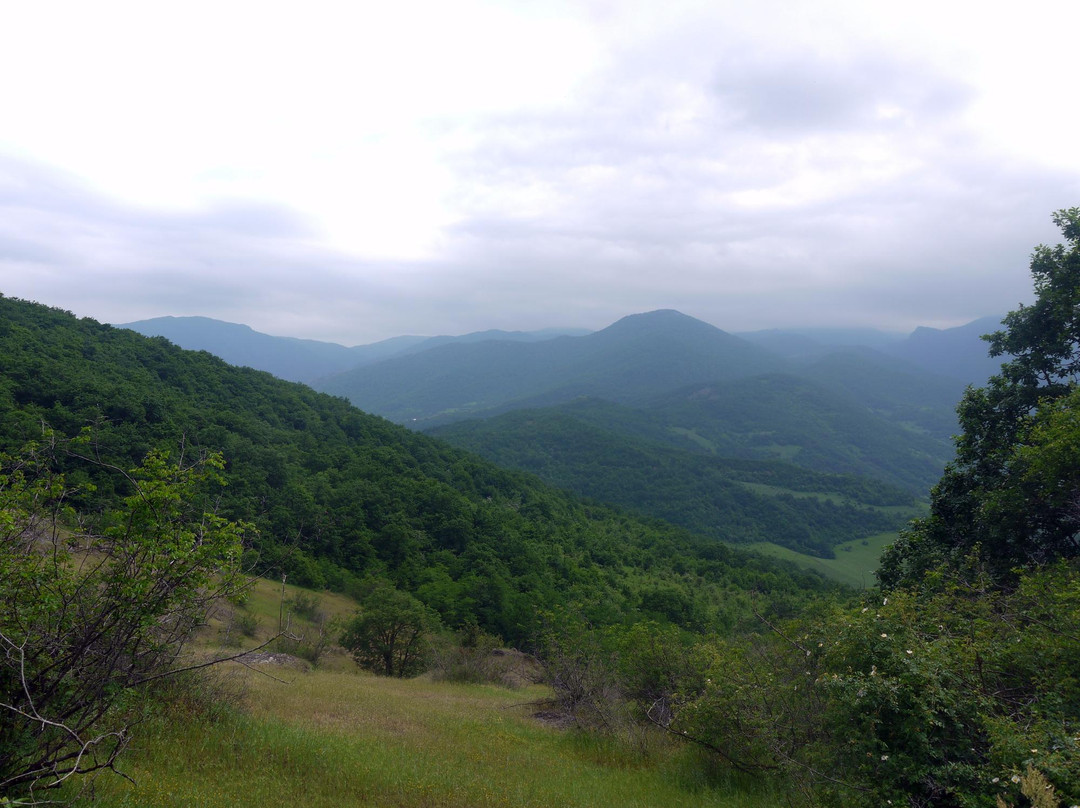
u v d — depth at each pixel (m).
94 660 4.44
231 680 8.77
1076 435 8.79
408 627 26.22
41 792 4.15
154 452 4.99
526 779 7.91
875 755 4.92
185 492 4.89
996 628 6.63
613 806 7.08
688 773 8.78
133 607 4.48
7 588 4.08
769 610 42.12
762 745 7.64
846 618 6.09
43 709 4.07
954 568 11.84
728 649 10.08
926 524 14.04
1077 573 7.19
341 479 54.50
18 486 4.39
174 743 6.26
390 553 48.53
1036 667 5.42
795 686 6.86
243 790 5.57
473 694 17.88
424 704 13.32
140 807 4.64
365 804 5.94
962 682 5.27
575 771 8.72
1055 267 13.16
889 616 6.08
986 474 13.51
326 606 35.38
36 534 4.47
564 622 18.06
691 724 8.91
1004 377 13.95
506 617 40.03
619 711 11.15
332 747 7.51
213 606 5.73
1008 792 4.17
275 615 29.45
